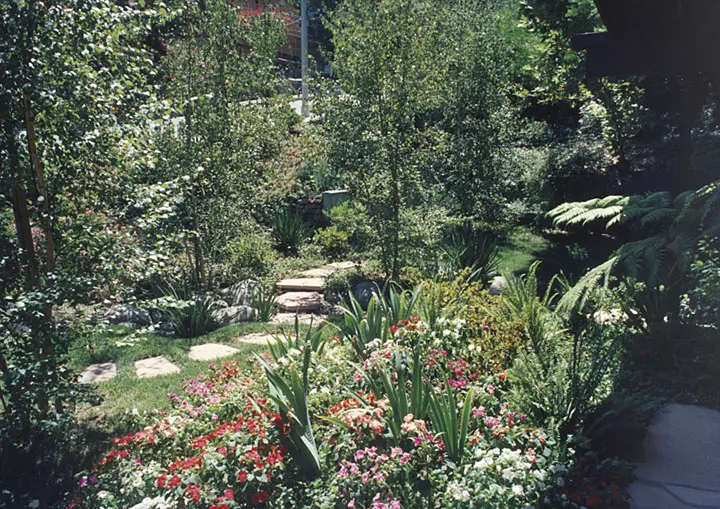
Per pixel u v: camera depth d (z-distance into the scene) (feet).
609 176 43.47
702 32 18.35
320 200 46.60
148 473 12.88
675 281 19.24
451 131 41.60
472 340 18.52
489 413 15.26
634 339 19.52
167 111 17.21
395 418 14.02
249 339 26.09
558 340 17.98
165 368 22.08
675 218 19.85
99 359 22.80
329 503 11.68
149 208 16.70
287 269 37.76
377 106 32.01
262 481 12.06
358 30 31.58
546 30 40.86
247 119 34.63
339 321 28.04
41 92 13.89
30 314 14.29
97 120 15.44
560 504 11.90
